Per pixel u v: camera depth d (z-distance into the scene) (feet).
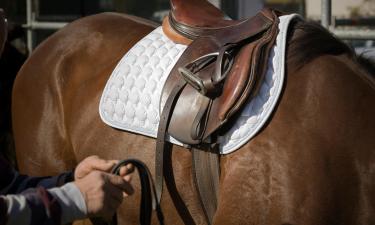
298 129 6.66
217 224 6.98
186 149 7.41
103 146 8.30
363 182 6.47
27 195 4.79
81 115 8.76
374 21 13.30
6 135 10.46
